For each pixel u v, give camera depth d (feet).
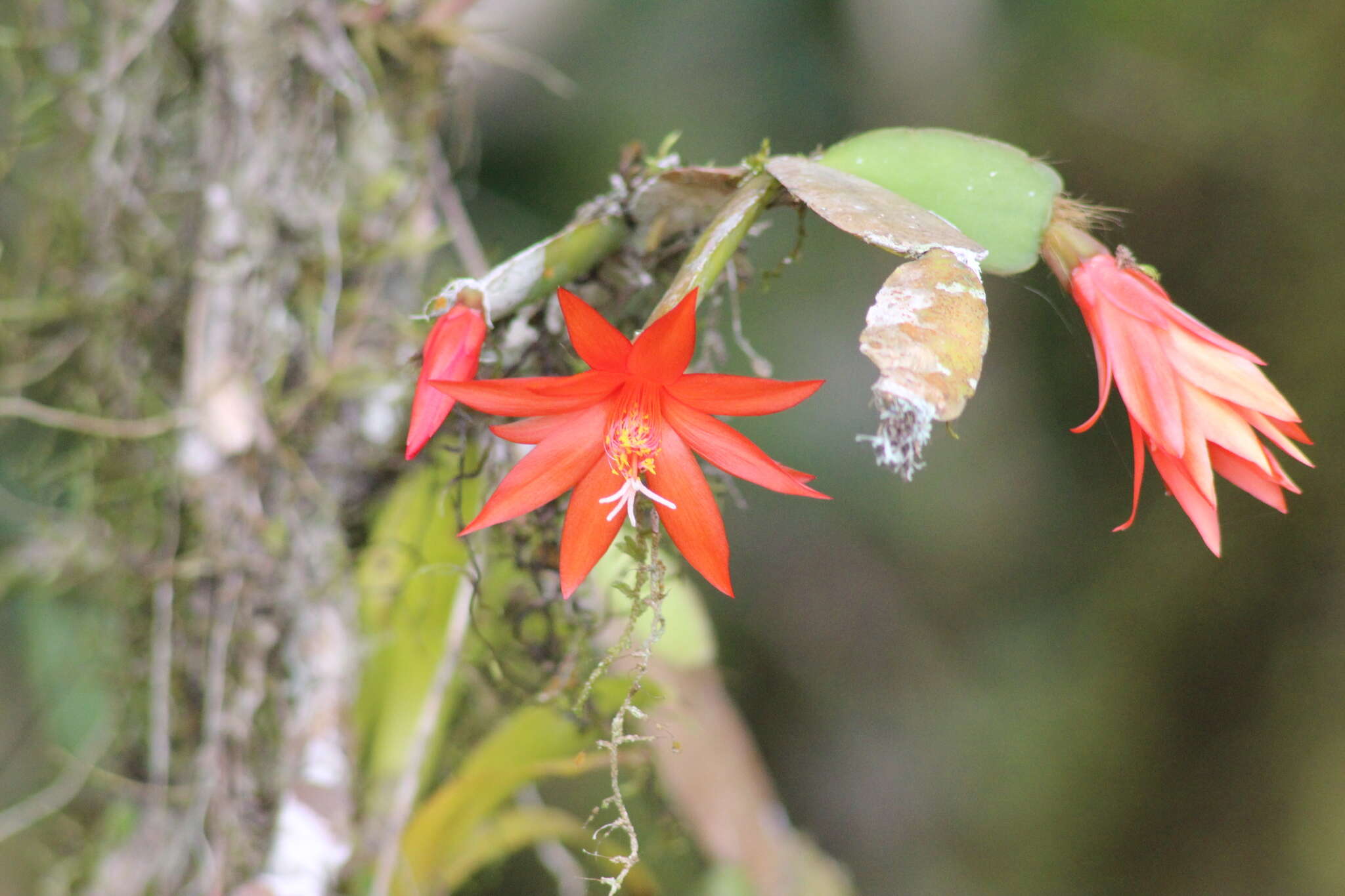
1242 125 5.82
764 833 3.69
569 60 5.64
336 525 3.61
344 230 3.63
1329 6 5.54
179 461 3.58
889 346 3.25
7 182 3.75
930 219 3.30
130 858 3.60
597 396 3.30
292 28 3.58
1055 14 5.92
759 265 5.83
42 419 3.56
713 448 3.31
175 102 3.63
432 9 3.62
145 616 3.63
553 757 3.57
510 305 3.38
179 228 3.63
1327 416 5.89
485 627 3.55
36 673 3.73
